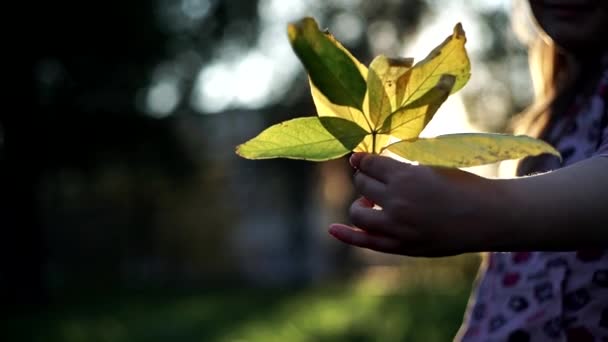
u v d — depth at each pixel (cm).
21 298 1413
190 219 2100
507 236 97
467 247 97
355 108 97
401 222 97
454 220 96
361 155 99
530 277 136
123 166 1543
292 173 2209
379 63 97
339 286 1659
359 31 1802
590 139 135
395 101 97
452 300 832
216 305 1245
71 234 1938
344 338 719
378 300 973
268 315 995
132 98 1415
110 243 1983
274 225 2316
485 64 1384
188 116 1558
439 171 97
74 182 1566
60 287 1814
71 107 1392
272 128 101
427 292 1046
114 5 1338
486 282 148
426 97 95
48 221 1898
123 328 991
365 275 2072
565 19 133
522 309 135
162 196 1984
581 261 129
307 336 757
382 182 98
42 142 1401
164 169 1562
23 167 1405
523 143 93
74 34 1344
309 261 2297
